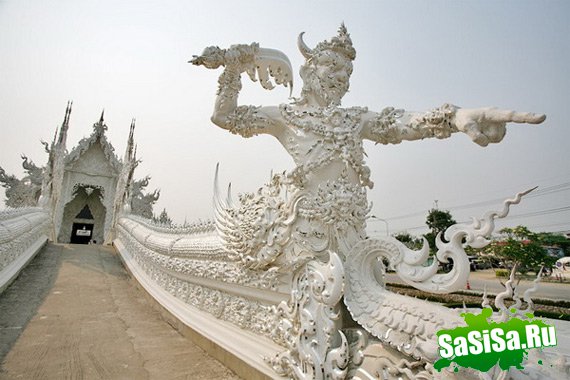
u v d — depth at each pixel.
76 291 9.45
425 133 3.65
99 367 4.50
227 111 4.36
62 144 23.47
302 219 3.86
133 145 24.92
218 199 6.29
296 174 3.90
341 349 3.03
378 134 4.12
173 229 8.70
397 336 2.72
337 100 4.48
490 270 32.16
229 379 4.32
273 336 4.01
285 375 3.67
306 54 4.59
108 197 29.75
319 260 3.65
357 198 3.87
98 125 29.86
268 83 4.57
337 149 3.97
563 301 15.07
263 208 4.28
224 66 4.18
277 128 4.49
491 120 2.91
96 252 16.77
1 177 25.83
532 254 16.12
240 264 4.64
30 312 7.09
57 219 27.58
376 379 2.82
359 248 3.50
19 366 4.38
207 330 5.49
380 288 3.26
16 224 9.81
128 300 9.07
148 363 4.75
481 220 2.69
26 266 11.73
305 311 3.46
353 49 4.55
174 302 7.33
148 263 10.37
